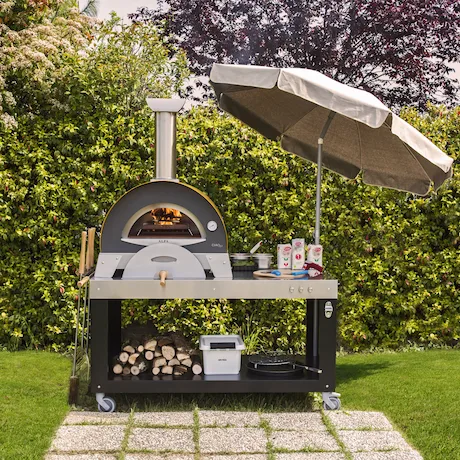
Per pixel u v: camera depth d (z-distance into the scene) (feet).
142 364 14.32
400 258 19.49
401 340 19.95
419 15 40.45
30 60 18.13
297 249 14.76
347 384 15.69
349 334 19.61
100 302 13.51
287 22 41.37
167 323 18.78
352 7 40.63
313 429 12.36
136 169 18.62
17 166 18.70
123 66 19.04
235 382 13.65
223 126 18.79
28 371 16.14
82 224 18.84
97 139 18.66
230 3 41.98
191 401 14.40
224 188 18.69
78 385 13.94
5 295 18.80
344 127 16.48
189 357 14.34
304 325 19.17
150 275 13.91
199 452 11.10
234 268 15.76
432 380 15.53
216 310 18.78
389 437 11.88
